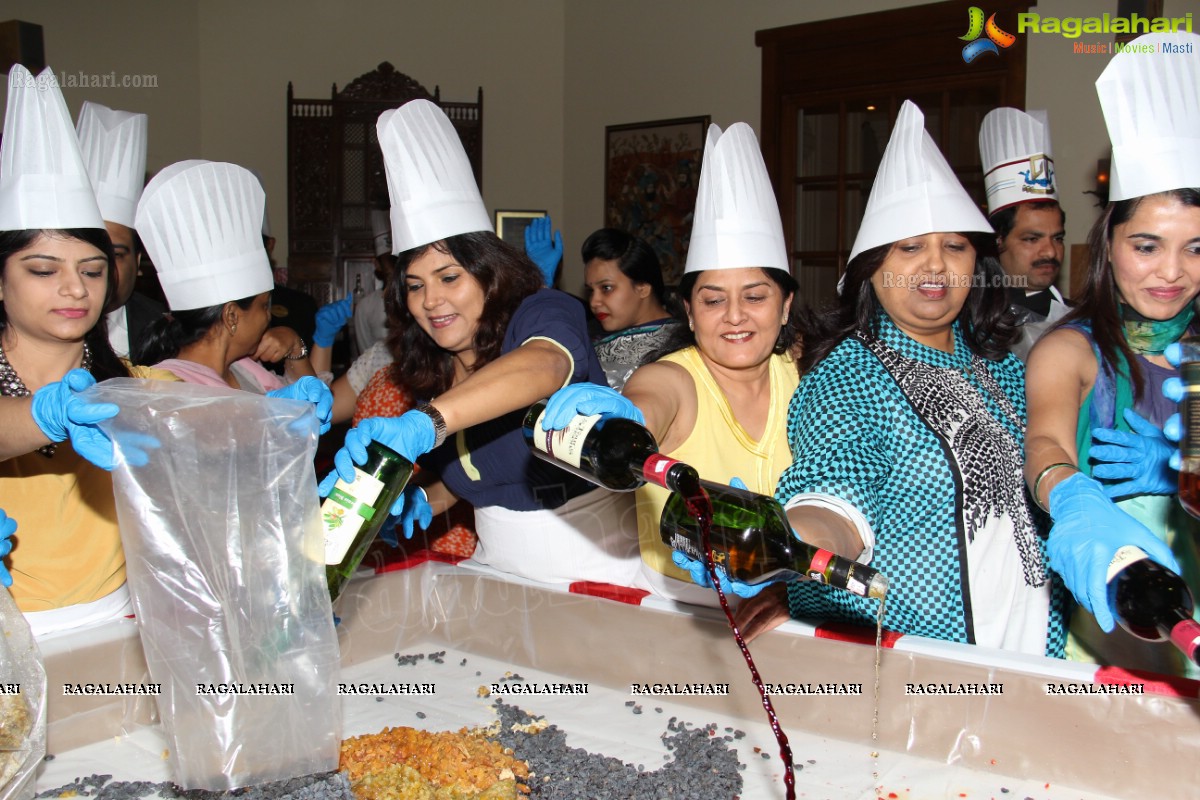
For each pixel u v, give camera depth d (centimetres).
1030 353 146
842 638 118
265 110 615
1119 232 133
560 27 637
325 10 621
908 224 141
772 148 535
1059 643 146
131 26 564
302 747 94
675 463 101
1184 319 136
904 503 138
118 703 121
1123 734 103
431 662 149
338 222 600
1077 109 436
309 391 103
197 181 185
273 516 92
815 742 118
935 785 107
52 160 123
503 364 129
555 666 144
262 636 92
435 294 155
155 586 90
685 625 131
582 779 104
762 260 142
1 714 94
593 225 631
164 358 195
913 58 486
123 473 90
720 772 108
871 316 148
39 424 98
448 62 633
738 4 551
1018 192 254
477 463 166
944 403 139
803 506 118
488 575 152
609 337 284
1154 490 131
